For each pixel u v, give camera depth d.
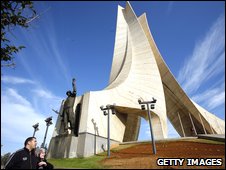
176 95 34.41
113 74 31.83
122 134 21.31
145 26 34.00
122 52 33.28
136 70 27.88
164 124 25.12
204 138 15.40
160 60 32.47
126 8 36.81
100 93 19.28
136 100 23.41
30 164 4.67
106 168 8.52
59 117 18.30
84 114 16.66
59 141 16.23
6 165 4.50
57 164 10.68
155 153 11.93
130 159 10.33
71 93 17.17
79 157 14.21
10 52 7.38
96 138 16.20
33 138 5.00
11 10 7.39
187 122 37.34
